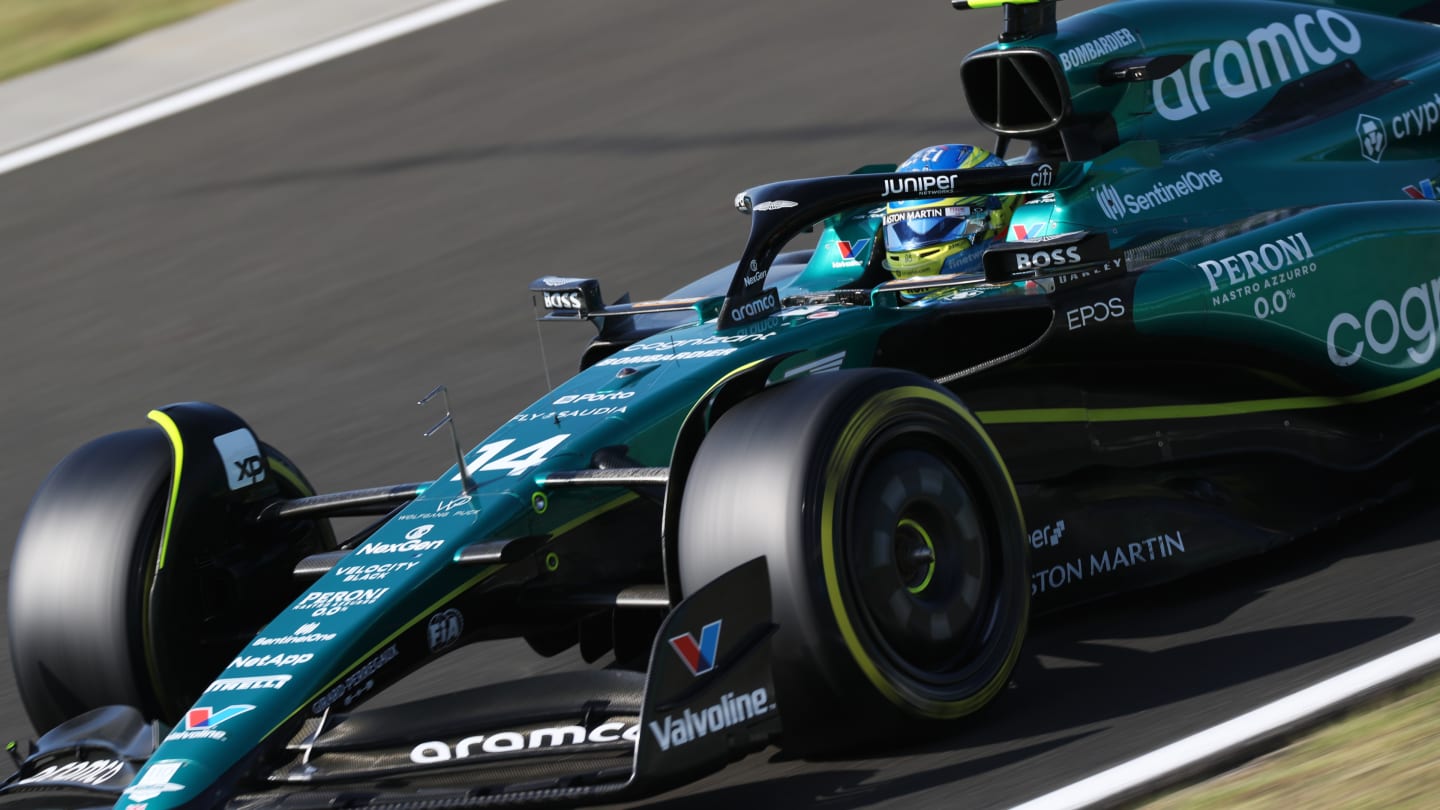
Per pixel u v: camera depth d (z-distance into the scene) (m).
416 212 40.06
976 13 46.31
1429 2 24.69
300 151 45.22
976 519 15.15
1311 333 19.19
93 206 43.66
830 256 19.94
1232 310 18.59
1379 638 15.63
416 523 15.53
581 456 15.84
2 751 19.14
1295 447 19.41
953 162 19.05
